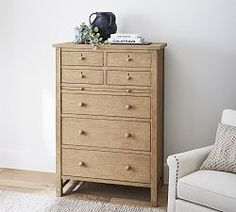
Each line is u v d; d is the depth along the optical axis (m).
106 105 3.40
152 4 3.77
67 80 3.46
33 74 4.17
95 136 3.46
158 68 3.33
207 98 3.76
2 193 3.62
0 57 4.23
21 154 4.29
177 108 3.84
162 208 3.36
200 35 3.70
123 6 3.85
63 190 3.73
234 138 2.93
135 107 3.34
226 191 2.60
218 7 3.63
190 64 3.76
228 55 3.66
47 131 4.21
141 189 3.78
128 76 3.32
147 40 3.83
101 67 3.37
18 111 4.26
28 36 4.12
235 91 3.69
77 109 3.47
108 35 3.58
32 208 3.33
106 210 3.30
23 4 4.09
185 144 3.87
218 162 2.91
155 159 3.34
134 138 3.37
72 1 3.97
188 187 2.74
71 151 3.53
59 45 3.43
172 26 3.76
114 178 3.46
